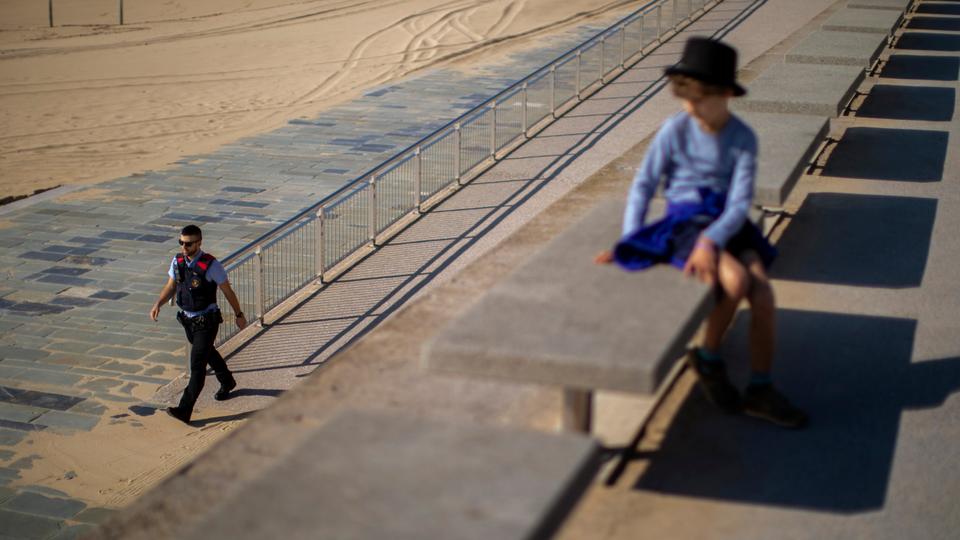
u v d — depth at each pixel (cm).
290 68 3241
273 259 1348
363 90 2714
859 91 1138
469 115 1597
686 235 367
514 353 298
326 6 4275
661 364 294
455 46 3416
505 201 1509
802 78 938
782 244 605
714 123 363
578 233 414
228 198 1806
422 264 1328
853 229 636
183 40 3747
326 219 1422
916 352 452
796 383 418
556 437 256
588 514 317
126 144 2412
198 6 4416
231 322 1209
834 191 725
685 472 343
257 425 362
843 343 460
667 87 2036
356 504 227
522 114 1781
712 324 374
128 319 1298
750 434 369
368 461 245
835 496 332
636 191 377
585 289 348
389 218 1458
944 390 414
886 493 335
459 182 1595
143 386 1120
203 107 2767
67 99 2908
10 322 1278
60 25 4128
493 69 2939
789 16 2564
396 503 226
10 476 937
